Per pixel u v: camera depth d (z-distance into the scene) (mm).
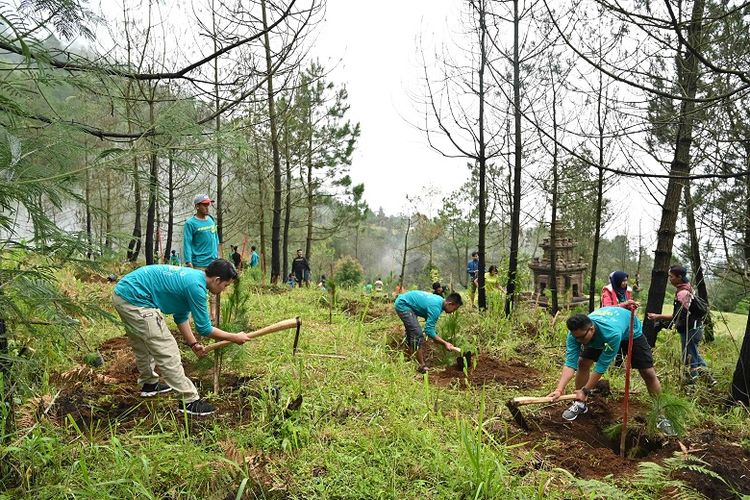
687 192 6348
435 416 4555
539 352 7555
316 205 21797
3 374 3133
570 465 4043
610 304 7223
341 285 15617
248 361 5340
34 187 2586
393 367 5793
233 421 4070
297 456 3615
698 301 6523
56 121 2830
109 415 3992
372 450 3768
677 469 3980
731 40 4867
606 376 6367
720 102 4219
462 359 6617
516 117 8773
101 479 3037
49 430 3426
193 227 6641
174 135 3061
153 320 3996
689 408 4410
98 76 3094
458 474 3504
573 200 11859
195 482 3141
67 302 2893
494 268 10641
